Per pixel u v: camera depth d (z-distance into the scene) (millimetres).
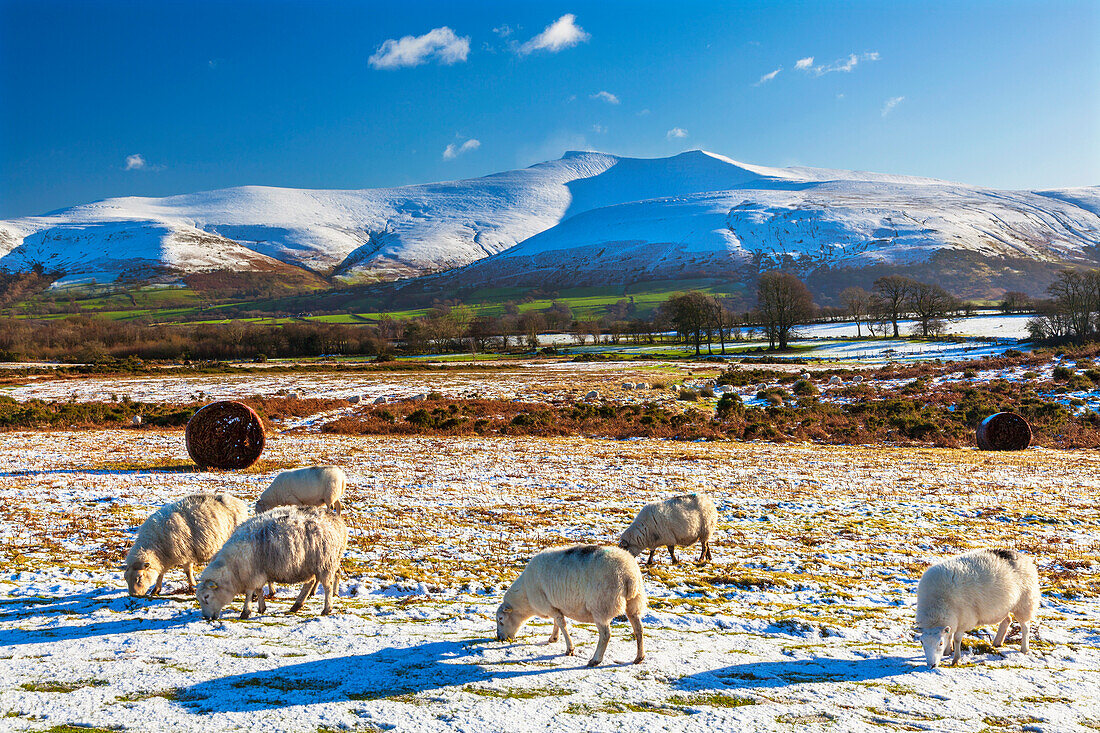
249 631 8695
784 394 54094
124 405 47906
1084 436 35656
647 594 11398
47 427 39031
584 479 23812
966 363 69312
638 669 7672
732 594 11531
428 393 56938
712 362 93188
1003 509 19297
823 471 26375
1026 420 36031
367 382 69812
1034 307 140250
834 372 69062
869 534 16328
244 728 5840
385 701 6473
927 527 17141
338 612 9781
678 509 13258
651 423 40625
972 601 8180
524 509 18469
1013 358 67688
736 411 44594
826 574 12969
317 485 16469
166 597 10359
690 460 29000
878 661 8312
